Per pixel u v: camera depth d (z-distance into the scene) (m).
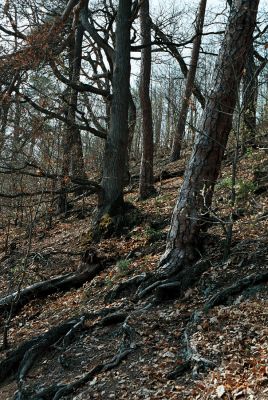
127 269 9.54
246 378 5.17
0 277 12.80
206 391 5.22
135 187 19.12
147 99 15.44
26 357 7.53
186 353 6.14
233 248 8.10
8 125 12.22
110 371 6.40
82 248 12.13
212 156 8.28
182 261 8.28
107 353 6.98
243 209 8.95
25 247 14.62
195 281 7.76
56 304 9.69
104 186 12.62
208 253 8.30
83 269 10.49
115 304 8.26
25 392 6.77
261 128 10.34
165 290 7.78
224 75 8.09
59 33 12.30
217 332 6.23
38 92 12.26
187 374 5.79
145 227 11.53
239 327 6.16
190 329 6.54
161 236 10.70
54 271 11.52
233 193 7.83
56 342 7.72
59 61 12.12
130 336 6.91
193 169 8.36
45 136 12.26
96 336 7.54
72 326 7.92
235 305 6.68
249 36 8.03
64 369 7.01
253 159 13.46
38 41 11.59
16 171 11.07
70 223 16.27
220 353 5.80
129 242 11.05
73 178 11.89
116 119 12.76
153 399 5.48
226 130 8.26
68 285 10.29
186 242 8.34
